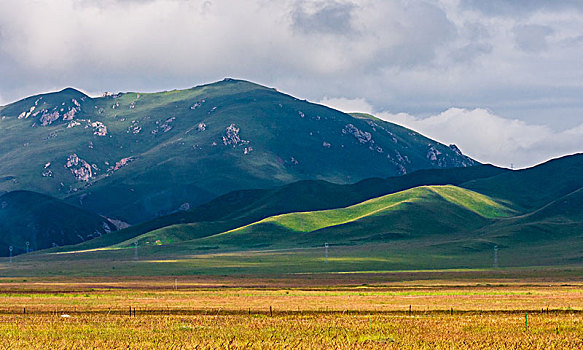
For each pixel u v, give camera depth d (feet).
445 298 501.97
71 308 421.18
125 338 280.72
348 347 255.09
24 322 340.80
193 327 316.81
